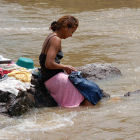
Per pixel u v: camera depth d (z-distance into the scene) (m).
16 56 19.53
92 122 10.34
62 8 37.44
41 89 12.30
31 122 10.49
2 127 10.09
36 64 17.84
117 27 27.97
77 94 12.08
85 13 34.59
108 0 42.28
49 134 9.54
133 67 17.22
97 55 19.61
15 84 11.72
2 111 11.02
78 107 11.86
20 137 9.35
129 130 9.67
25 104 11.37
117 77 15.62
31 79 12.37
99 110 11.44
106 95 12.65
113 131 9.63
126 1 41.69
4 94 11.30
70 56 19.36
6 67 13.05
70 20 12.22
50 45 12.06
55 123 10.35
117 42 22.83
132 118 10.51
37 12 35.09
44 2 40.88
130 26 28.30
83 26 28.56
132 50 20.66
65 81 12.13
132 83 14.70
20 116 11.07
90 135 9.42
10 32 26.11
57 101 12.18
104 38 24.00
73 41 23.11
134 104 11.84
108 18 32.00
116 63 17.92
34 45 22.33
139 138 9.17
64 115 11.05
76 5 39.12
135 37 24.28
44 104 12.00
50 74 12.22
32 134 9.56
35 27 28.38
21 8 37.00
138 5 38.97
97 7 37.91
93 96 12.05
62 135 9.47
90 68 15.80
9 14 33.72
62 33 12.31
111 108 11.55
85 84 12.09
